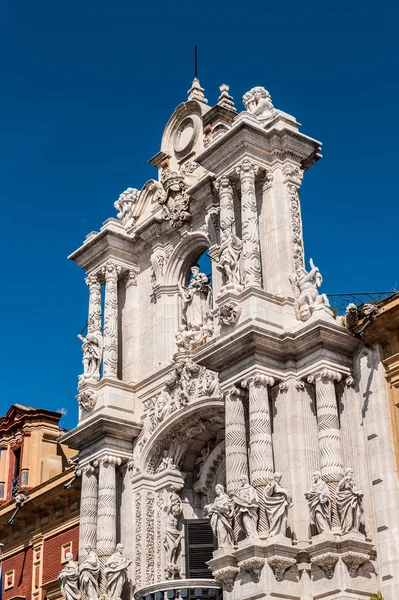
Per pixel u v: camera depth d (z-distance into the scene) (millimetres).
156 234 41719
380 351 33219
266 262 35906
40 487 47594
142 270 42688
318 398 32656
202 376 37219
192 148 41781
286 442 32469
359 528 30719
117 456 38938
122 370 41406
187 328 39344
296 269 35406
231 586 30844
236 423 33062
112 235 42250
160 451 38688
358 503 30734
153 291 41312
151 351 40594
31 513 48125
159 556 37188
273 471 31953
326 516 30328
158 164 43531
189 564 36781
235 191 37594
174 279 41094
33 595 46375
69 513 46000
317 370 32906
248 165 36562
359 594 29703
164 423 38125
